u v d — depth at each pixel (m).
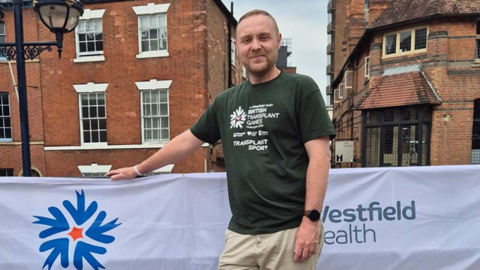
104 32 12.21
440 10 11.76
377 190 3.03
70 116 12.48
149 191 3.06
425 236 3.00
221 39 13.99
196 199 3.05
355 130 18.56
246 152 1.91
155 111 12.33
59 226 3.02
